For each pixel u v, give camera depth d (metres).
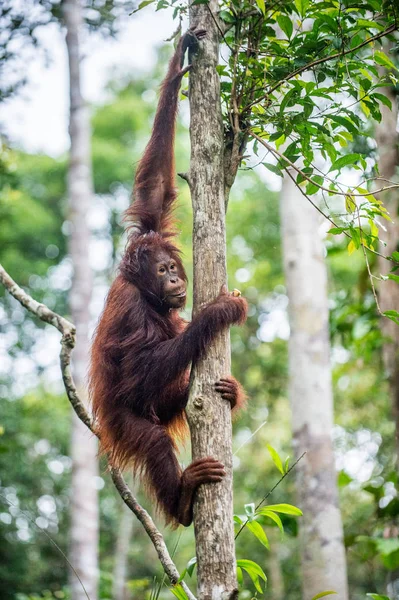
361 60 6.17
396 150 10.54
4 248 28.91
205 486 5.23
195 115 5.84
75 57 18.88
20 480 22.05
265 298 21.41
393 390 10.86
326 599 10.66
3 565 20.84
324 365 11.61
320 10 6.18
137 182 7.63
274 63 6.20
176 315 7.74
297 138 6.43
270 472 19.27
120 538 21.88
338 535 11.01
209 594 5.02
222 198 5.73
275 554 19.09
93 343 7.22
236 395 5.61
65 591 14.26
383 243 6.04
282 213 12.11
